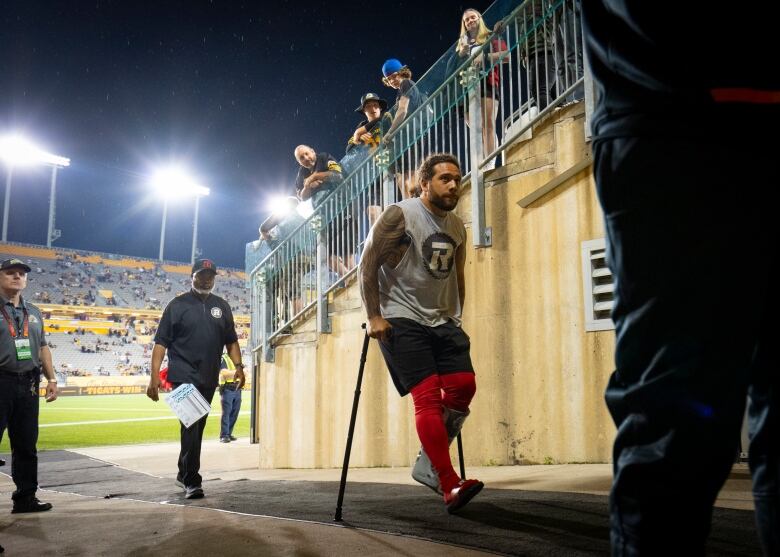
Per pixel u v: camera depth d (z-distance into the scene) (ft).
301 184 25.73
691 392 2.73
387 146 18.78
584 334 13.97
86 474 21.25
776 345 3.12
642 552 2.83
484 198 15.98
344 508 9.77
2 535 9.98
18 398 13.19
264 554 7.14
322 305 20.26
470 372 9.87
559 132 14.78
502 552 6.46
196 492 13.08
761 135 2.77
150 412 67.72
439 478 8.89
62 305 144.46
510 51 15.76
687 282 2.75
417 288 9.77
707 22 2.83
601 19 3.28
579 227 14.24
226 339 15.72
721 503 8.29
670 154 2.81
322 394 20.15
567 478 11.50
